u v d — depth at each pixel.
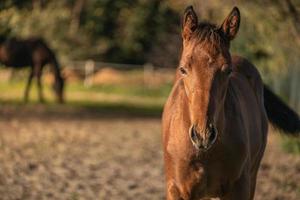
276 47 12.92
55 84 25.36
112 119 21.45
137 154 13.95
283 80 21.23
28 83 25.38
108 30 35.62
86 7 35.53
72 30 34.72
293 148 13.98
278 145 15.32
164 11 34.91
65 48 34.28
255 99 6.81
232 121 5.64
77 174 11.32
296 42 12.27
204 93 5.00
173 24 34.62
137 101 28.41
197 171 5.61
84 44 34.62
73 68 33.78
